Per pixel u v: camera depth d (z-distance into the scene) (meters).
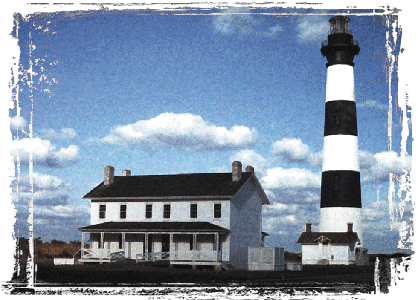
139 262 52.06
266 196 61.34
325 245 65.50
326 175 65.62
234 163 56.25
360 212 64.75
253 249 52.62
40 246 60.44
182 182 58.16
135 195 57.41
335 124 65.31
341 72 65.50
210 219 54.50
